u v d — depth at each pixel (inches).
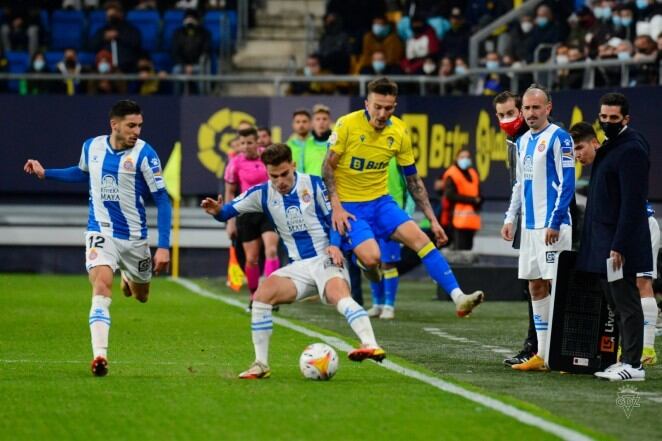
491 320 1641.2
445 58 2529.5
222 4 2957.7
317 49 2834.6
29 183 2524.6
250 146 1676.9
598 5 2329.0
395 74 2581.2
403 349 1278.3
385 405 887.7
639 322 1043.9
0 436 776.9
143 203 1086.4
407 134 1163.3
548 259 1088.2
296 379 1019.9
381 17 2711.6
